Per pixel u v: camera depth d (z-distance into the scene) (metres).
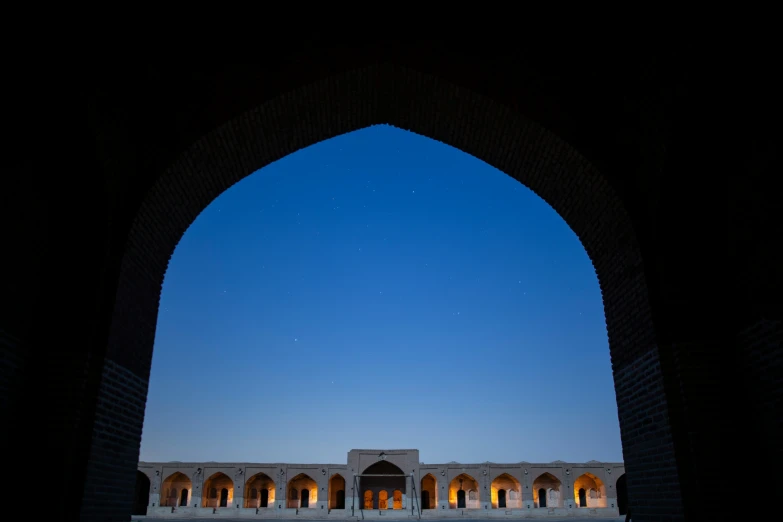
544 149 5.33
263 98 5.17
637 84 4.72
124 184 4.66
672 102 4.30
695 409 4.16
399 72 5.45
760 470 3.96
